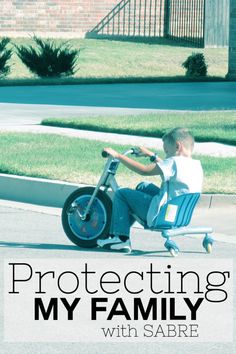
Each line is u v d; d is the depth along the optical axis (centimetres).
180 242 1189
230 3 3728
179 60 4203
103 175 1128
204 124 2198
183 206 1100
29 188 1462
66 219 1154
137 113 2508
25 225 1293
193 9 4681
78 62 4003
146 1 4728
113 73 3891
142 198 1110
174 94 3108
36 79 3609
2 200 1473
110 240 1127
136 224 1304
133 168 1108
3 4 4422
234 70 3741
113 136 2059
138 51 4312
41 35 4500
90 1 4588
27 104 2758
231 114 2438
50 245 1166
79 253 1118
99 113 2509
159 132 2061
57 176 1503
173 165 1091
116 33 4691
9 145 1852
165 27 4731
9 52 3731
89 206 1138
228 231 1260
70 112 2539
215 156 1747
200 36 4719
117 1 4659
